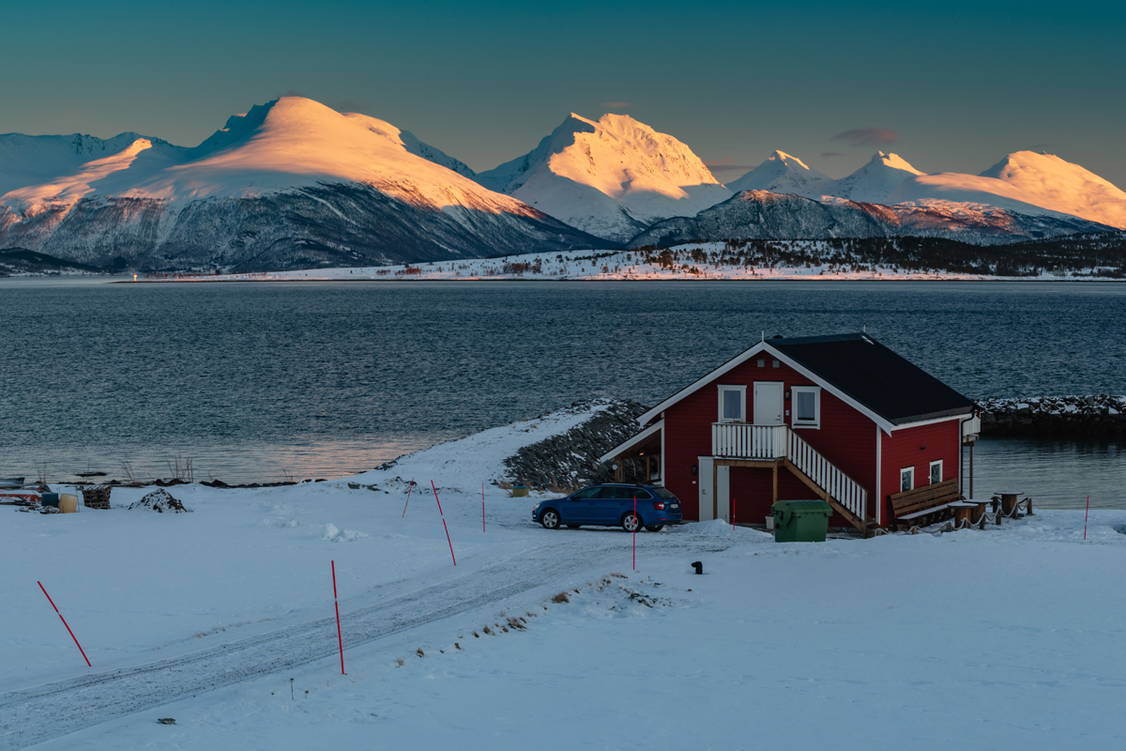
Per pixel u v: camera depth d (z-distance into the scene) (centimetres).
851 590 3575
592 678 2567
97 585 3412
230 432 9231
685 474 5228
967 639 2986
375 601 3212
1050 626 3103
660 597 3453
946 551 4138
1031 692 2500
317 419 9925
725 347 17288
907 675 2652
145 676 2414
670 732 2216
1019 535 4578
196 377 13238
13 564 3709
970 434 5609
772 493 5059
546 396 11462
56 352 16775
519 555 4016
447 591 3356
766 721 2292
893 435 4947
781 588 3606
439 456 6962
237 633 2823
